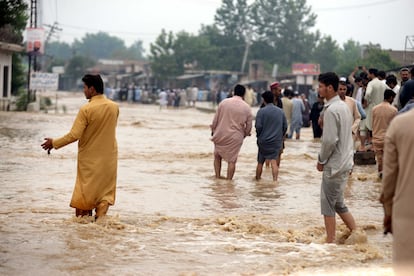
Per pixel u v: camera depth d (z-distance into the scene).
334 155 14.72
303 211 19.48
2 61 71.88
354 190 23.72
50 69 188.75
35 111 75.19
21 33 79.44
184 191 22.53
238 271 12.24
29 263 12.42
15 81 83.31
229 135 25.41
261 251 13.86
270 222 17.66
